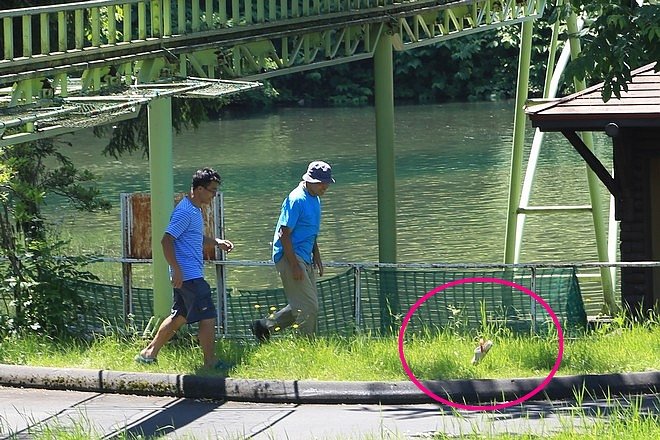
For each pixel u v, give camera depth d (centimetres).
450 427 1989
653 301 3594
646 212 3588
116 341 2627
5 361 2489
